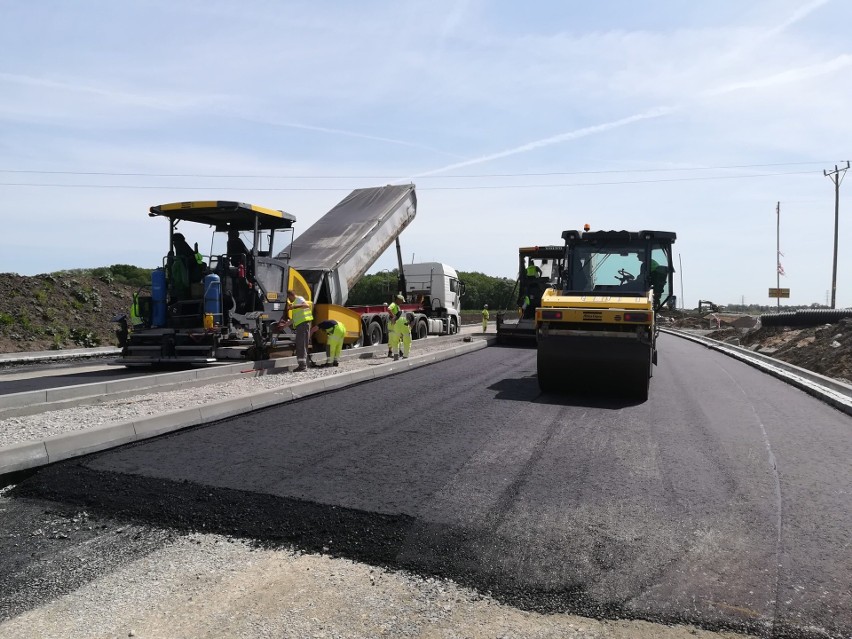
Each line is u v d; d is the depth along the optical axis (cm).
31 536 405
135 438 607
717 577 347
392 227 1803
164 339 1194
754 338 2583
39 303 1898
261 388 941
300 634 295
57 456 531
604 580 345
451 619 310
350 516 424
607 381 904
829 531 408
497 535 398
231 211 1209
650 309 873
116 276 2841
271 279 1298
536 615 314
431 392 929
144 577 352
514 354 1623
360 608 319
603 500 460
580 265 1027
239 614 313
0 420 677
